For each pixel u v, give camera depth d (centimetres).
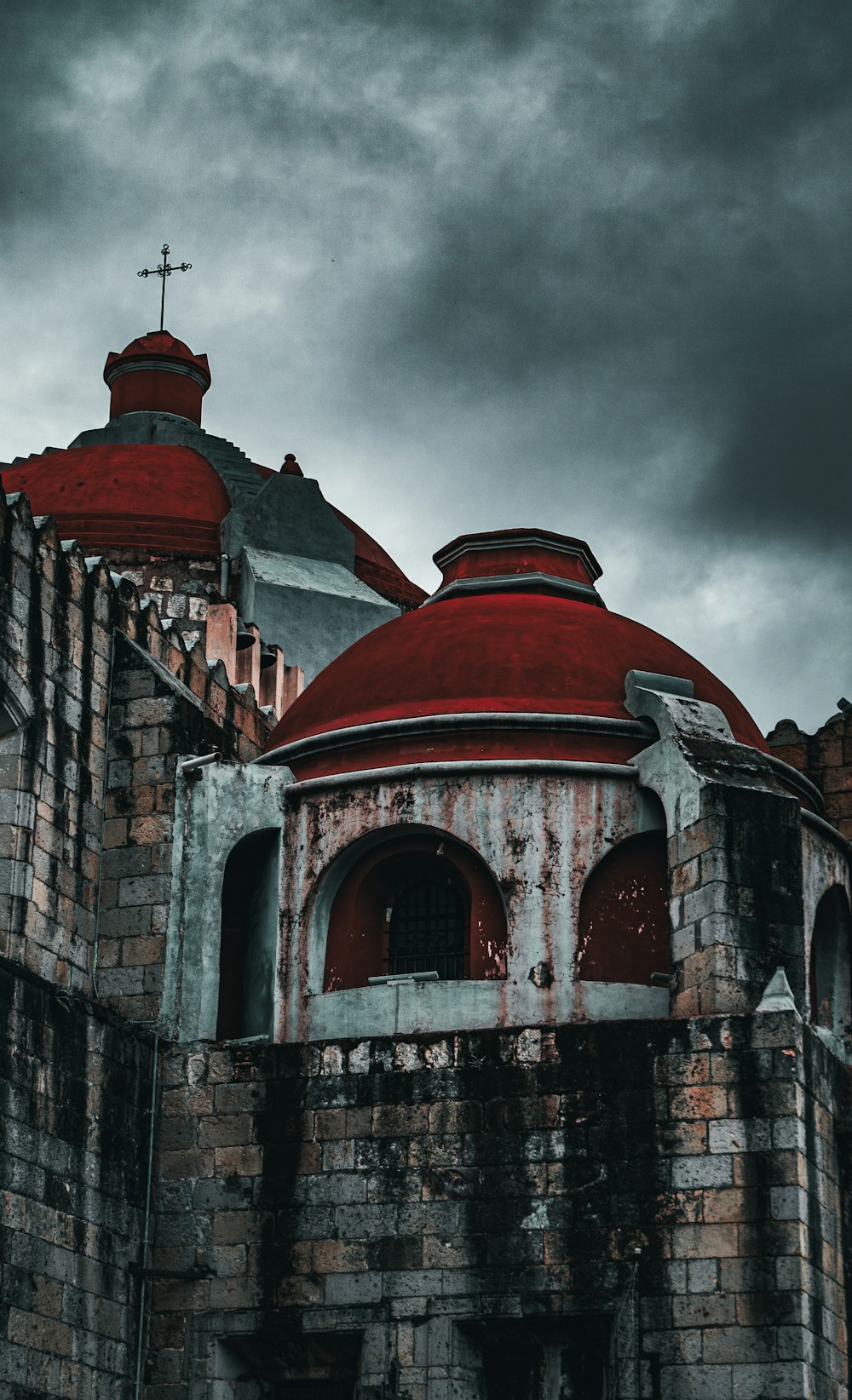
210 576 4428
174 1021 2859
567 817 2928
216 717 3269
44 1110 2591
